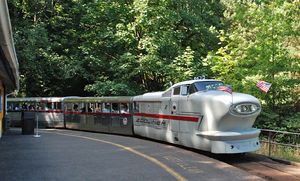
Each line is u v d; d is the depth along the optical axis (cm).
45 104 3114
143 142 1788
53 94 3800
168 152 1420
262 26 1886
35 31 2944
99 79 3123
